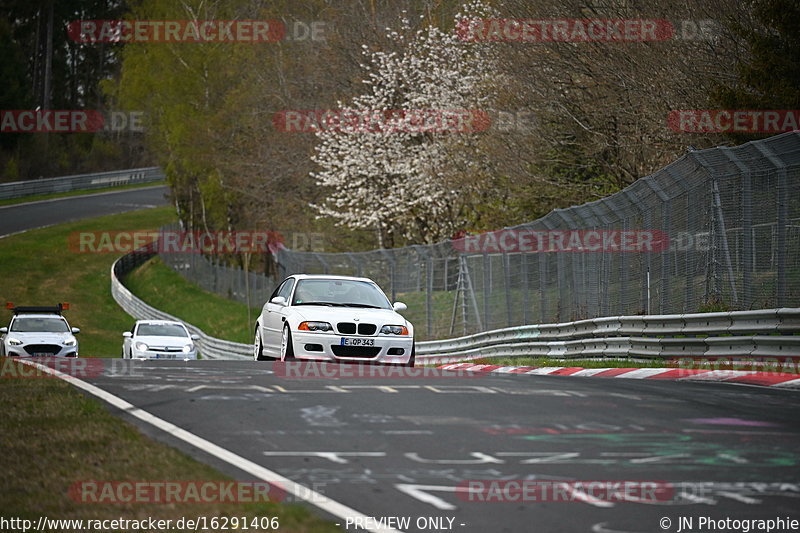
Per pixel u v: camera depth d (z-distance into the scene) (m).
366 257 136.50
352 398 41.28
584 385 47.78
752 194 66.19
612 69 113.12
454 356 109.12
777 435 32.56
